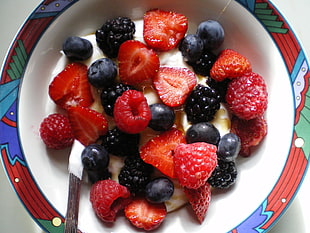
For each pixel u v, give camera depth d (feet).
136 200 0.66
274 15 0.64
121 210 0.67
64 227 0.64
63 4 0.64
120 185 0.63
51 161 0.67
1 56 0.73
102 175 0.65
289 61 0.65
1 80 0.63
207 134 0.63
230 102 0.64
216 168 0.64
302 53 0.64
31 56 0.65
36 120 0.66
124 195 0.63
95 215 0.66
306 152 0.64
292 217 0.69
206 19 0.68
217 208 0.67
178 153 0.61
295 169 0.64
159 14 0.67
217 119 0.67
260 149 0.67
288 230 0.69
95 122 0.64
